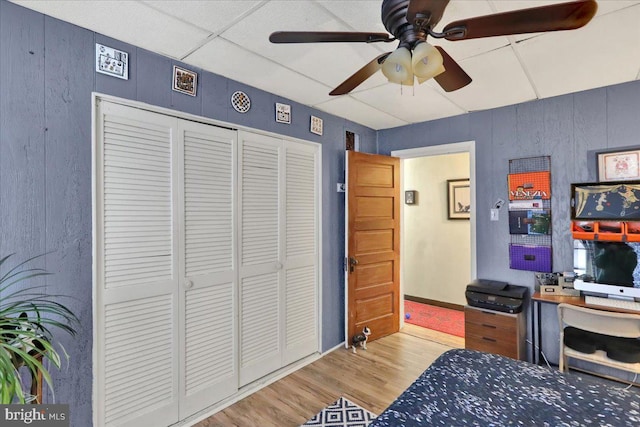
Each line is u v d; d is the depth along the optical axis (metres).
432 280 4.81
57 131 1.64
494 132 3.09
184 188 2.15
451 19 1.66
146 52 1.96
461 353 1.79
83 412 1.71
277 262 2.75
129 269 1.90
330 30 1.77
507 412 1.23
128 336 1.89
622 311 2.20
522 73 2.29
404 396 1.37
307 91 2.64
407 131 3.69
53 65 1.63
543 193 2.81
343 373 2.79
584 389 1.39
